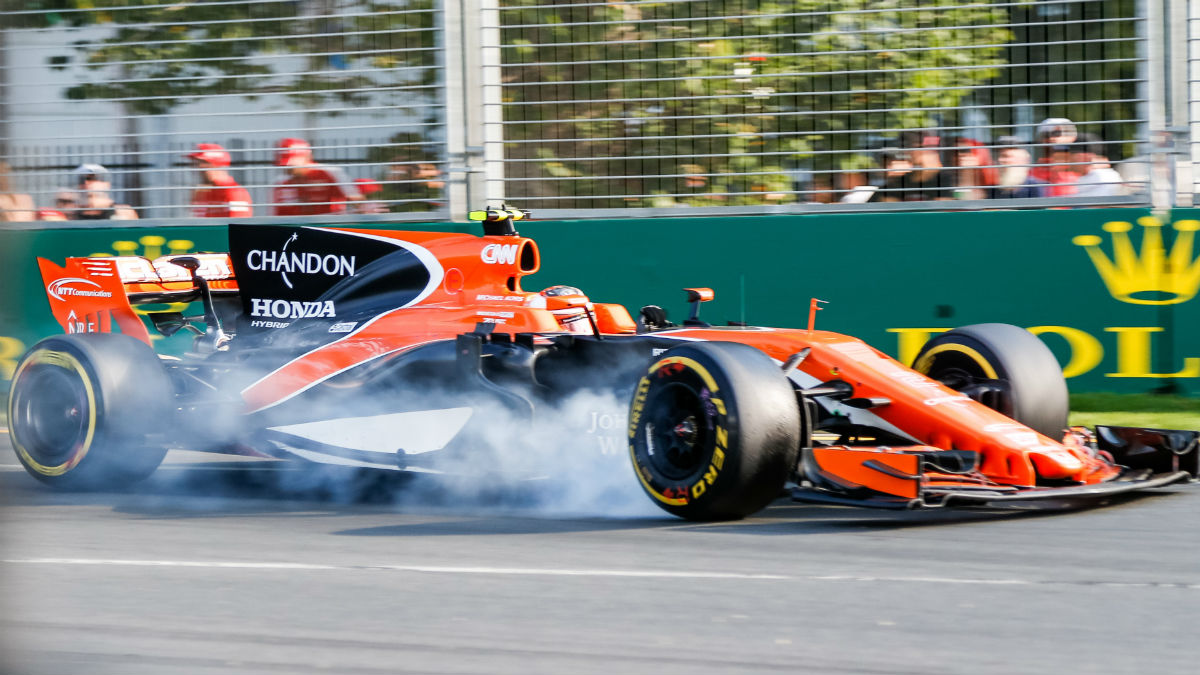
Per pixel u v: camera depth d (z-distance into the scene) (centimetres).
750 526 1684
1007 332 2036
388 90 3059
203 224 3134
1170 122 2733
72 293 2338
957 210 2847
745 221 2928
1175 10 2714
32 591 1342
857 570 1413
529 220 3044
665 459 1705
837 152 2958
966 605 1259
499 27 3012
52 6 3206
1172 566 1427
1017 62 2875
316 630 1190
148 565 1466
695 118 3017
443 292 2119
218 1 3147
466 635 1171
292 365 2102
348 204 3108
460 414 1928
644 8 3062
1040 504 1803
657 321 2172
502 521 1750
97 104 3192
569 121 3061
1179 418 2600
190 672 1073
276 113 3123
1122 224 2731
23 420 2109
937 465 1673
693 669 1072
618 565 1444
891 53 2939
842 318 2897
